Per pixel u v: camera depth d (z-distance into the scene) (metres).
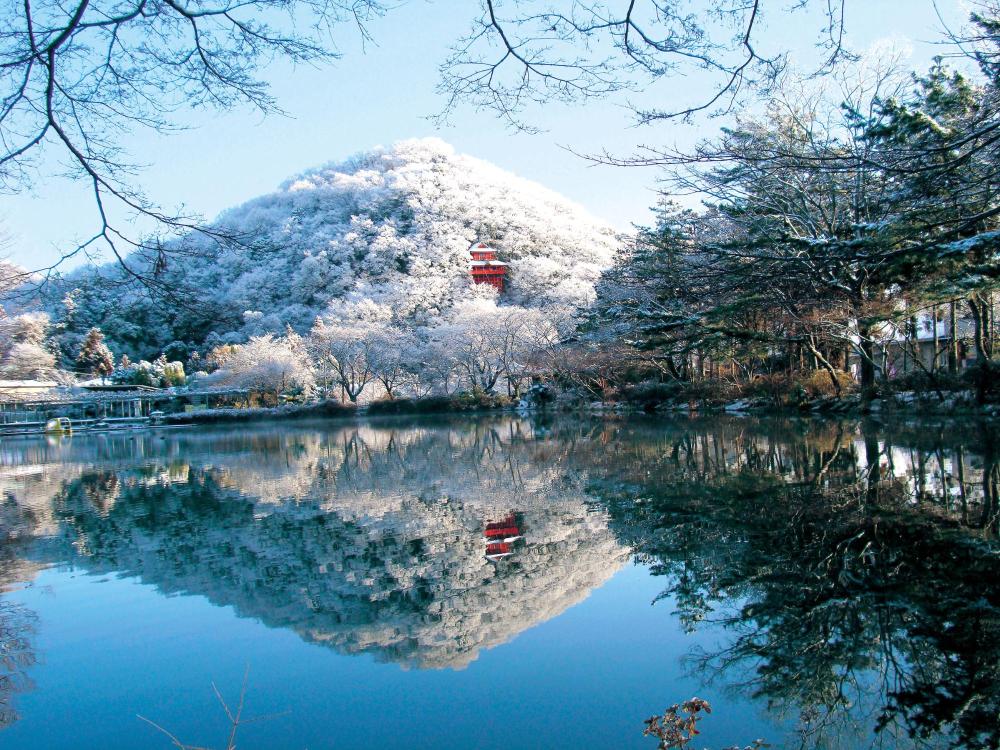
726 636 5.00
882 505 8.30
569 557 7.23
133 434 44.34
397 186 106.75
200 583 7.08
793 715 3.87
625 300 25.98
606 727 3.92
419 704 4.30
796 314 16.55
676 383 34.47
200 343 77.69
